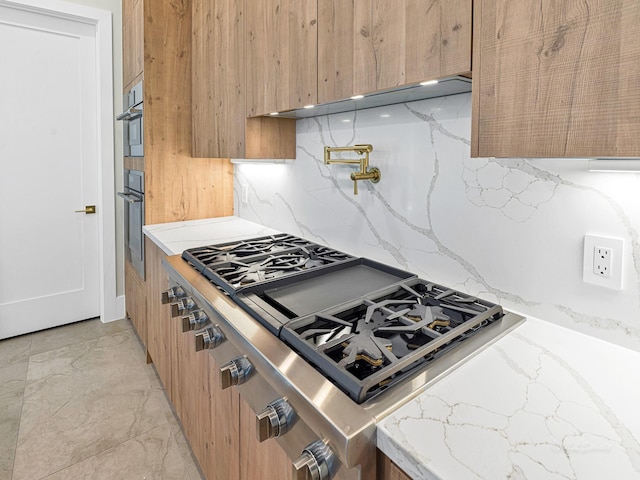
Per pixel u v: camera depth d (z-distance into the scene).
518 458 0.55
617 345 0.87
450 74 0.81
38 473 1.62
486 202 1.10
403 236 1.36
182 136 2.38
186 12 2.33
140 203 2.38
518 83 0.69
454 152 1.16
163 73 2.28
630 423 0.62
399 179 1.35
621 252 0.85
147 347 2.41
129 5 2.52
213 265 1.43
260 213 2.27
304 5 1.23
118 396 2.14
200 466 1.59
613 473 0.52
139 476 1.62
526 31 0.67
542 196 0.97
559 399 0.69
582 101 0.61
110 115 2.92
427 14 0.85
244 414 1.09
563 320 0.96
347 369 0.77
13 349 2.63
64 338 2.81
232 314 1.06
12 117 2.64
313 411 0.68
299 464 0.67
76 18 2.74
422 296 1.12
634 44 0.55
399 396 0.68
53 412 1.99
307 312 1.05
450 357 0.81
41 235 2.84
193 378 1.52
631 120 0.56
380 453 0.63
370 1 0.99
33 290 2.85
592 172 0.88
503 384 0.73
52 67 2.75
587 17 0.59
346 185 1.59
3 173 2.65
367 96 1.12
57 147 2.84
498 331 0.93
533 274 1.01
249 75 1.58
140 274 2.49
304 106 1.28
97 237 3.08
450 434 0.60
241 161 2.25
